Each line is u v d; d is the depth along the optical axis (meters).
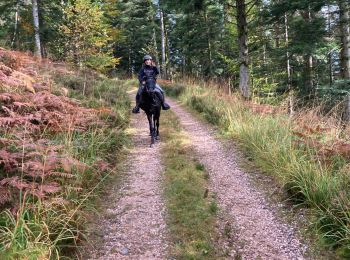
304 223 5.46
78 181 5.73
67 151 6.17
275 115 10.61
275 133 8.89
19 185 4.42
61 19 24.31
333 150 6.66
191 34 30.20
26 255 3.82
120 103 13.52
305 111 9.63
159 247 4.92
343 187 5.62
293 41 17.47
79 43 21.58
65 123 7.12
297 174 6.45
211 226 5.45
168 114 14.93
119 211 5.91
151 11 36.62
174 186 6.85
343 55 16.56
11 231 4.16
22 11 25.42
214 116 13.20
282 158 7.34
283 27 21.53
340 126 8.02
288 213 5.85
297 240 5.09
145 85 9.95
